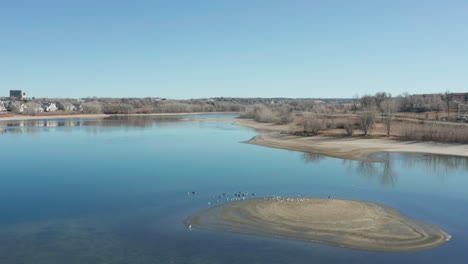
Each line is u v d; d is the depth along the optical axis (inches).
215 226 1132.5
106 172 1963.6
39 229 1143.0
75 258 941.8
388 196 1493.6
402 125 3614.7
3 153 2682.1
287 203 1330.0
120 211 1301.7
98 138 3690.9
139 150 2787.9
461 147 2751.0
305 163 2217.0
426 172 1993.1
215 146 2982.3
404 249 979.3
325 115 4665.4
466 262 913.5
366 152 2591.0
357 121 3818.9
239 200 1387.8
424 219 1205.7
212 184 1674.5
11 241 1052.5
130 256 950.4
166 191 1556.3
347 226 1114.7
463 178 1839.3
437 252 964.0
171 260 927.7
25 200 1453.0
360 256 941.2
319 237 1043.9
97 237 1074.1
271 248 983.0
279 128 4692.4
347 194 1523.1
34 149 2891.2
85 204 1391.5
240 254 952.9
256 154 2556.6
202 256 945.5
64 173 1948.8
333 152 2591.0
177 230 1110.4
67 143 3272.6
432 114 4840.1
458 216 1242.6
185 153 2620.6
